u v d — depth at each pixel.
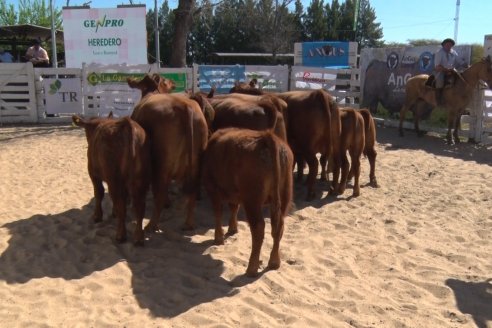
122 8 18.95
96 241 5.65
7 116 15.84
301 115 7.20
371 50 15.61
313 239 5.74
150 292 4.47
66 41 19.22
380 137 13.16
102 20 19.06
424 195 7.59
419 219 6.51
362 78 16.16
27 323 3.92
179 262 5.12
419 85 12.66
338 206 7.09
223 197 5.23
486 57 11.34
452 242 5.71
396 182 8.38
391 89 14.81
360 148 7.51
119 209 5.46
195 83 15.70
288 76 16.36
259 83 16.31
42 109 15.87
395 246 5.59
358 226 6.27
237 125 6.49
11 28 20.89
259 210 4.67
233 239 5.79
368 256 5.32
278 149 4.59
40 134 13.59
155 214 5.90
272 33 44.56
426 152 11.05
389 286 4.62
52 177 8.80
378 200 7.37
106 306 4.23
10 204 7.19
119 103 15.59
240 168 4.68
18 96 15.77
